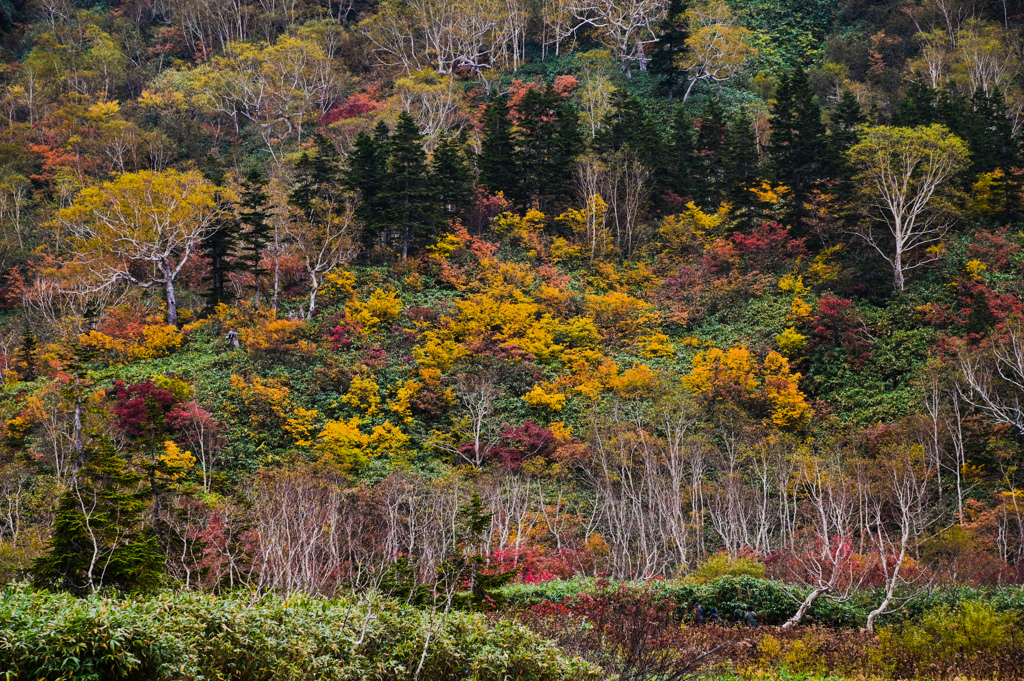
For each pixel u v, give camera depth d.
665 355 48.56
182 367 46.22
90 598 12.15
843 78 89.19
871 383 42.84
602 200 60.19
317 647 12.98
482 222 61.66
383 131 60.97
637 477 36.16
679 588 23.44
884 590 23.98
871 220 52.97
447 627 14.46
